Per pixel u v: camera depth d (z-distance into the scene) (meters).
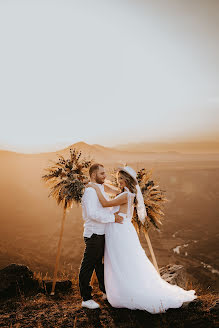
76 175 4.60
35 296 4.50
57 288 4.80
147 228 5.23
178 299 3.57
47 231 130.88
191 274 78.31
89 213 3.68
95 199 3.77
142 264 3.74
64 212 4.82
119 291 3.64
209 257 96.88
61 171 4.60
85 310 3.73
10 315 3.71
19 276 4.78
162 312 3.41
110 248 3.80
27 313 3.77
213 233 133.38
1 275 4.73
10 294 4.56
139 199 4.12
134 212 5.04
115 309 3.71
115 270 3.71
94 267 4.08
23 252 95.38
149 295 3.52
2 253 92.69
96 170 3.96
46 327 3.31
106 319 3.45
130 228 3.87
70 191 4.46
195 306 3.57
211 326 3.06
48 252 95.56
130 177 3.96
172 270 5.54
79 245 105.38
